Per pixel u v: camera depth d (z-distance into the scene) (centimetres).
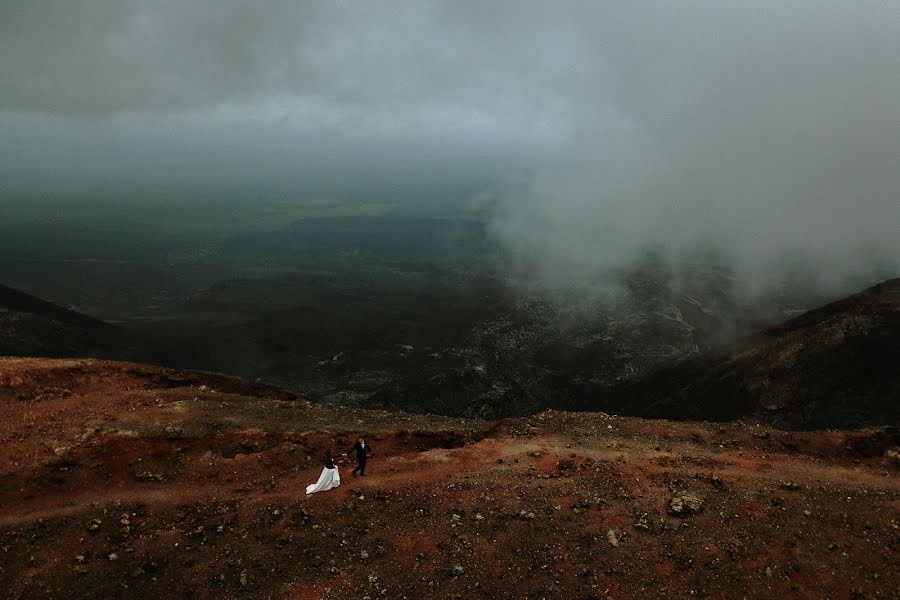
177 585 1464
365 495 1828
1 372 2602
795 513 1689
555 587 1454
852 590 1418
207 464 2005
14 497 1725
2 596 1394
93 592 1427
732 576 1469
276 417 2573
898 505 1714
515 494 1839
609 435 2464
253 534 1639
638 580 1470
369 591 1445
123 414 2322
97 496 1780
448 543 1602
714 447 2295
